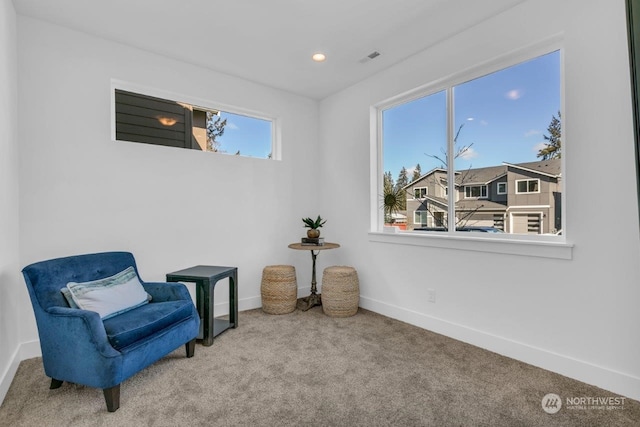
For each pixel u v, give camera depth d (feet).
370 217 11.34
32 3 7.33
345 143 12.37
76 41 8.48
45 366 6.12
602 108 6.25
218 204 11.00
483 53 8.09
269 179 12.23
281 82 11.82
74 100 8.43
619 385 6.07
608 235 6.21
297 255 13.05
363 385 6.42
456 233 9.16
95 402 5.87
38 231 7.93
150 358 6.33
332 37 8.82
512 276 7.64
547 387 6.34
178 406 5.75
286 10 7.63
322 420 5.36
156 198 9.76
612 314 6.17
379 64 10.41
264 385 6.43
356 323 10.03
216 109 11.35
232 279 9.67
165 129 10.27
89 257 7.52
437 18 7.96
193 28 8.40
